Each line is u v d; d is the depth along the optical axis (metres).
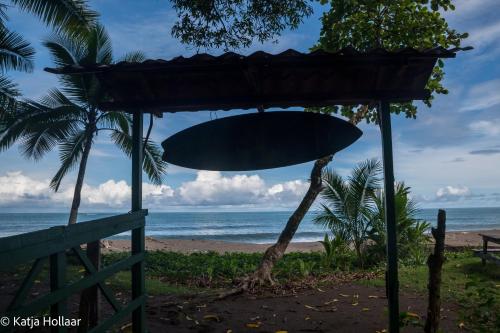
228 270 11.20
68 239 2.98
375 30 9.00
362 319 5.98
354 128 4.50
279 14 7.29
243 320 6.00
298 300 7.31
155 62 3.97
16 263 2.41
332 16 8.97
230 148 4.86
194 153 4.85
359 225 12.12
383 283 8.57
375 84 4.24
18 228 75.00
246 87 4.32
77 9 9.88
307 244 23.06
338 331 5.45
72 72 4.12
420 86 4.29
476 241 19.64
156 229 66.06
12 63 9.99
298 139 4.75
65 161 13.48
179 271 11.21
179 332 5.35
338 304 6.92
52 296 2.76
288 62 3.91
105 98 11.62
